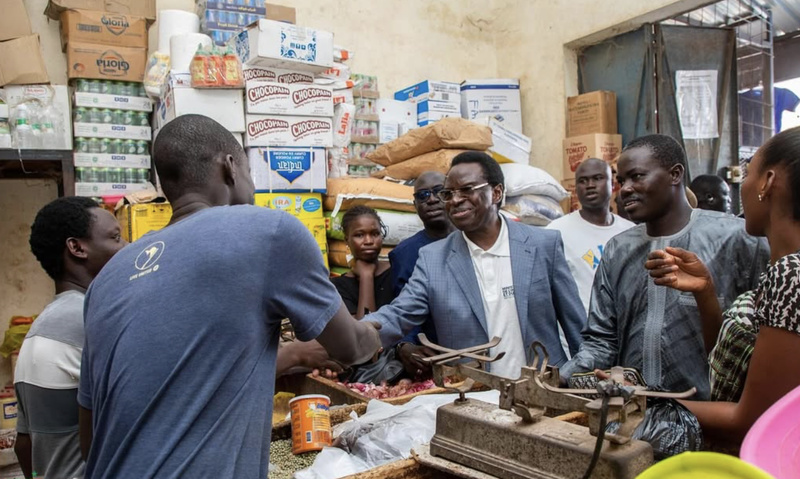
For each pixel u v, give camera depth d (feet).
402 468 3.98
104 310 3.43
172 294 3.24
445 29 17.34
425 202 8.78
